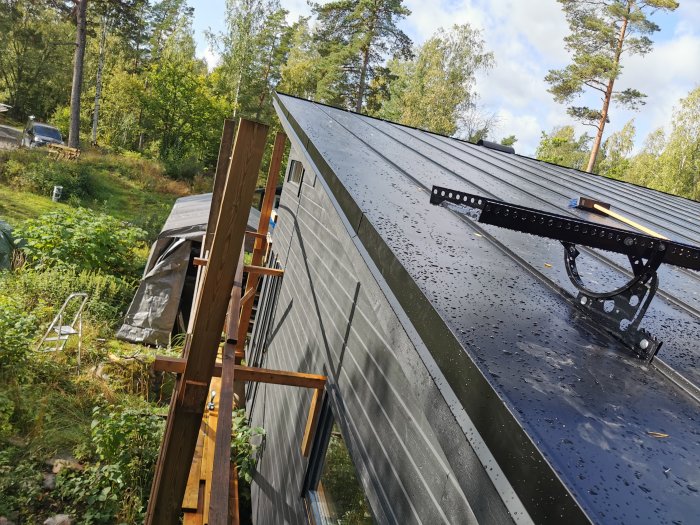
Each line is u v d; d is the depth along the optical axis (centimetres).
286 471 447
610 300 167
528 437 103
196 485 491
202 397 281
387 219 220
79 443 614
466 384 128
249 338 1010
